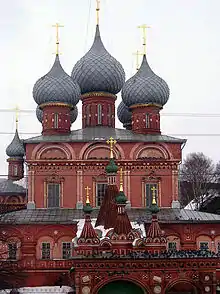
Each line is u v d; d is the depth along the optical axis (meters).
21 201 78.12
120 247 41.16
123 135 58.09
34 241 52.06
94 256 38.84
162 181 55.81
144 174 55.72
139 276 38.75
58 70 60.00
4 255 51.69
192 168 94.00
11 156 82.06
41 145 55.66
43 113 59.66
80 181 55.31
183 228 52.62
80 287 38.34
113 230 41.97
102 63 61.53
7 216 53.53
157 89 59.81
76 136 57.59
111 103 62.28
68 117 59.50
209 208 84.00
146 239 42.59
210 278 39.03
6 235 52.03
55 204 55.12
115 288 40.09
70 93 59.16
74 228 52.47
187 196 92.81
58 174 55.47
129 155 55.75
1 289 47.84
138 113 60.12
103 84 61.47
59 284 48.34
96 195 55.22
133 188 55.41
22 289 46.72
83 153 55.53
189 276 39.00
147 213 53.84
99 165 55.59
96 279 38.53
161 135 58.41
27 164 55.47
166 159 55.91
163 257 38.84
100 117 61.25
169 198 55.59
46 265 50.34
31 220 52.62
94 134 58.44
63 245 52.38
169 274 38.94
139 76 60.75
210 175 92.75
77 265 38.47
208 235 52.91
